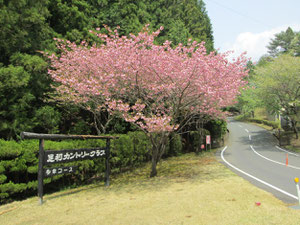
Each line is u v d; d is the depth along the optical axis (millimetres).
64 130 15352
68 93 12227
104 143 11047
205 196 6578
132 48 10211
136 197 7020
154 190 7820
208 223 4703
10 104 10430
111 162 11953
